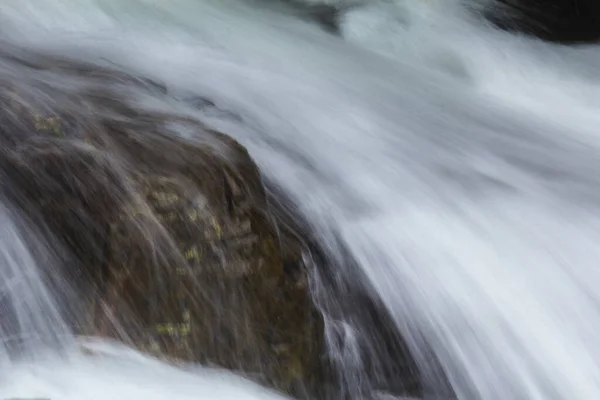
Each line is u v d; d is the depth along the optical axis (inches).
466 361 181.0
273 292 152.3
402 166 245.4
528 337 186.5
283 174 217.3
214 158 160.4
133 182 147.3
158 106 209.9
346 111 279.7
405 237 201.8
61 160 149.1
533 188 248.2
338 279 184.2
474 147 278.2
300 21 374.9
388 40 383.6
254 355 146.9
